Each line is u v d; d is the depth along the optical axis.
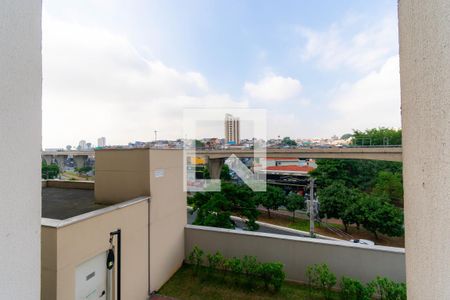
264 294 4.47
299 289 4.61
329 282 4.26
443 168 0.60
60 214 4.11
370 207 11.29
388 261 4.35
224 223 8.43
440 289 0.61
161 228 4.90
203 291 4.61
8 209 0.61
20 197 0.64
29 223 0.66
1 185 0.59
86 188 6.72
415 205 0.74
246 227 11.60
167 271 5.05
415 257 0.74
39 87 0.71
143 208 4.34
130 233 3.96
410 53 0.77
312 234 11.07
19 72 0.64
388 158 15.00
